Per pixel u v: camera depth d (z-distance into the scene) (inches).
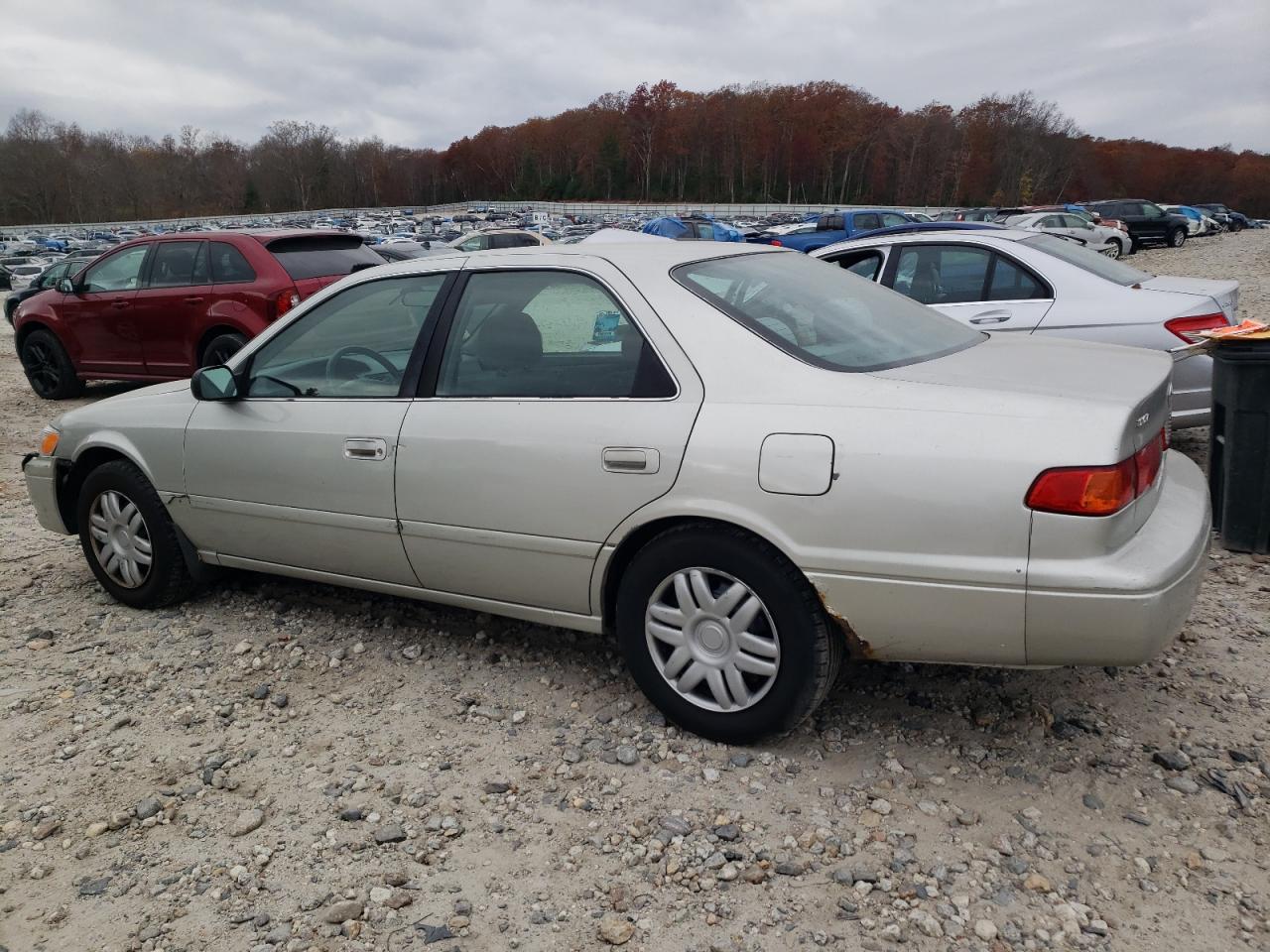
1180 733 120.1
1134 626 96.4
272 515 151.6
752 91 5649.6
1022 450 98.1
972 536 99.6
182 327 373.1
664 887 96.2
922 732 122.3
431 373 136.2
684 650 119.6
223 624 165.8
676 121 5777.6
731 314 118.4
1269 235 1759.4
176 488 161.9
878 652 109.1
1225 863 96.7
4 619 171.3
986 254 249.1
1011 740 119.9
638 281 123.1
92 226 4330.7
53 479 178.9
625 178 5964.6
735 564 112.3
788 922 90.7
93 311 396.2
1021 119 4968.0
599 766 117.5
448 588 139.5
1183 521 109.2
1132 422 99.4
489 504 128.2
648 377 118.3
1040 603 98.3
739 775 114.4
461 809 109.9
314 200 6097.4
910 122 5290.4
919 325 135.0
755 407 110.8
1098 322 227.9
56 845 106.3
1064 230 1113.4
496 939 90.0
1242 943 86.2
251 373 155.4
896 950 86.8
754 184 5585.6
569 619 130.0
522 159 6481.3
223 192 5831.7
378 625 162.9
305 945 89.9
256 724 131.2
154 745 126.6
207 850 104.3
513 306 131.6
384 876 99.0
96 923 93.8
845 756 117.7
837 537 105.0
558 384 125.2
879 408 105.5
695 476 112.0
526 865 100.2
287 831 107.0
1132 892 93.0
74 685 144.6
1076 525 96.1
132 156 5575.8
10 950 90.6
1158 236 1385.3
